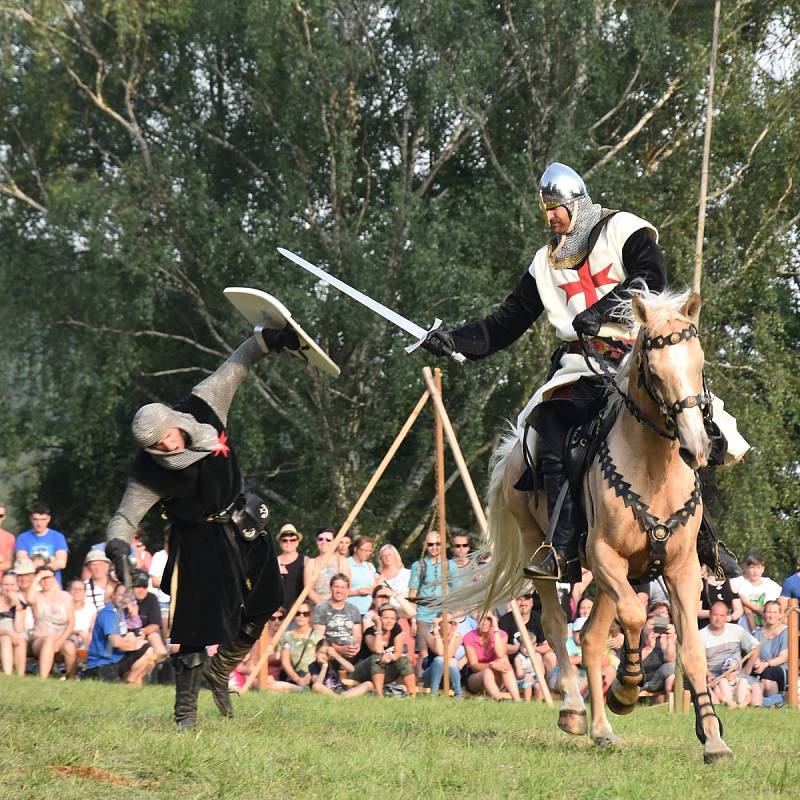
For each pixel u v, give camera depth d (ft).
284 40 226.79
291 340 66.33
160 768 49.75
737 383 225.76
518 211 220.43
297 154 229.66
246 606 68.80
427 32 222.28
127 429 253.24
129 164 229.25
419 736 67.51
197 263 226.79
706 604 129.59
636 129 232.12
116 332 229.04
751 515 210.18
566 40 222.48
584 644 67.62
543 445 67.00
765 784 52.95
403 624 122.21
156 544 250.98
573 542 64.69
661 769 55.47
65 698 84.94
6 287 236.22
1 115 246.27
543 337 213.46
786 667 126.11
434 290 211.82
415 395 217.15
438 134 246.68
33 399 241.55
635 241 68.44
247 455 218.79
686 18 240.53
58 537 141.28
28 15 231.71
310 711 81.92
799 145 232.53
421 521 238.89
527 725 80.59
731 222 232.32
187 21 231.71
